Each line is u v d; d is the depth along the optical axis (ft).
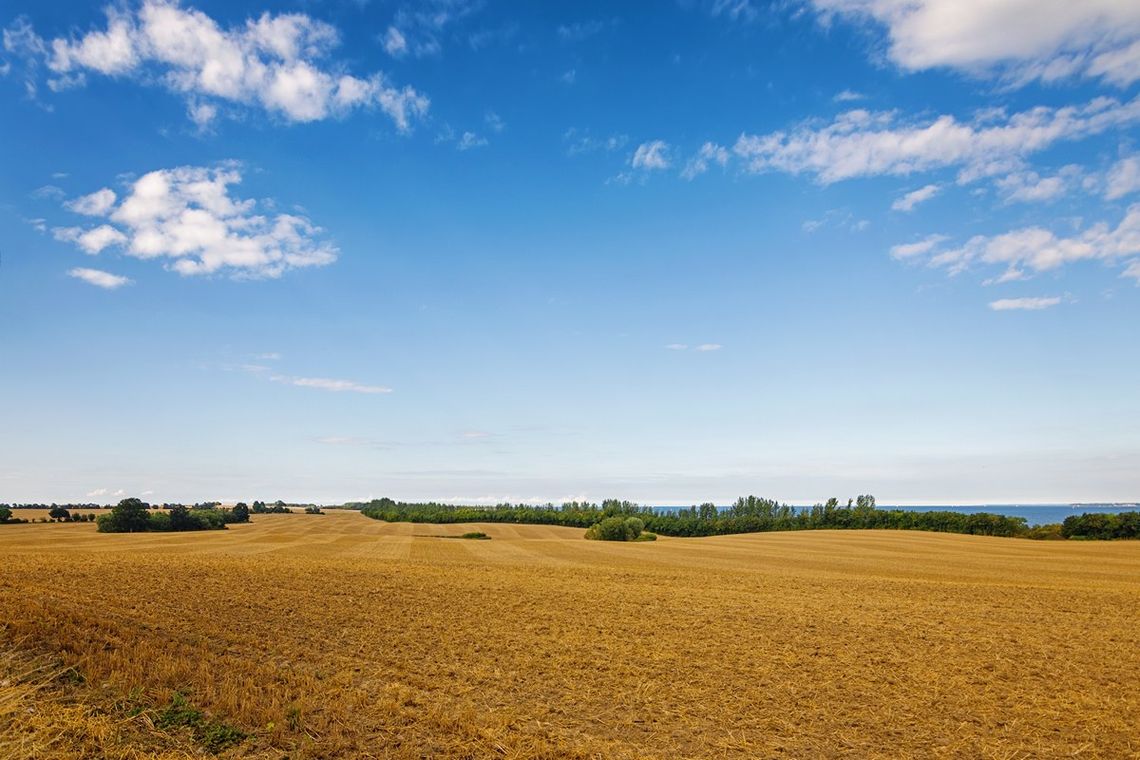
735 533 399.44
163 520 316.40
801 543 279.90
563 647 69.00
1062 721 50.52
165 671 46.96
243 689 46.19
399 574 120.47
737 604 99.91
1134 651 74.08
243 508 437.58
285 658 57.93
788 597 110.32
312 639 66.03
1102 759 43.50
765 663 65.21
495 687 54.70
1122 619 95.09
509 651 66.44
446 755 39.65
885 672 63.05
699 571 155.43
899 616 92.99
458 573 129.90
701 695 54.75
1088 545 265.34
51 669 44.34
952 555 221.46
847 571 165.17
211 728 39.14
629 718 48.80
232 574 104.42
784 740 45.65
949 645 75.00
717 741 45.06
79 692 41.55
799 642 74.54
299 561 141.59
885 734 47.24
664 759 41.55
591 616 86.33
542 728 45.60
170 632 60.29
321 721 42.45
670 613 90.43
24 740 34.60
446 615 82.89
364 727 42.78
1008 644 76.23
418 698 49.90
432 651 65.00
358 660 59.77
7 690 40.01
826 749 44.29
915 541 288.51
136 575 95.91
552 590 109.09
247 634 64.95
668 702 52.75
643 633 77.00
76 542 224.74
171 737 37.52
